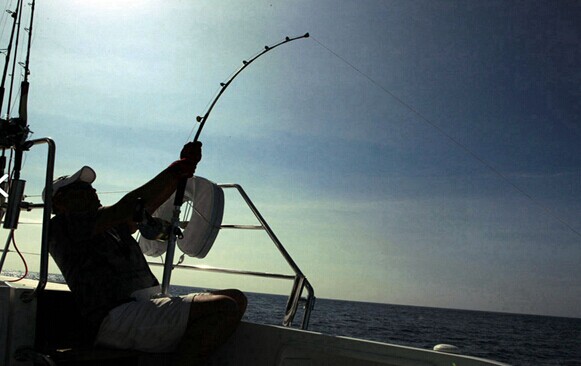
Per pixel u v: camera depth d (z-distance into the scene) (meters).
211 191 2.56
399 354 1.46
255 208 2.59
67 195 1.87
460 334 70.31
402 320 98.31
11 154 1.89
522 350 56.19
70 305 2.01
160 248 2.72
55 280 2.56
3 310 1.66
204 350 1.77
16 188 1.74
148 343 1.79
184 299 1.83
